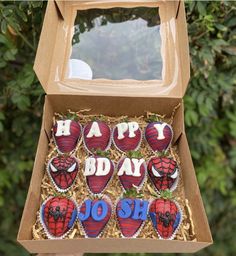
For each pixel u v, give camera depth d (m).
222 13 0.57
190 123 0.63
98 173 0.47
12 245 0.75
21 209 0.74
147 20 0.54
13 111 0.65
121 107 0.52
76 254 0.46
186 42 0.48
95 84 0.51
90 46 0.53
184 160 0.49
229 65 0.61
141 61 0.53
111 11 0.54
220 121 0.71
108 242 0.41
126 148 0.50
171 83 0.51
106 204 0.45
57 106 0.52
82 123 0.53
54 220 0.44
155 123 0.51
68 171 0.48
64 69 0.51
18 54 0.61
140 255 0.75
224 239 0.81
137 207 0.45
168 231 0.45
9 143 0.69
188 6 0.55
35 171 0.45
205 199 0.75
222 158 0.74
